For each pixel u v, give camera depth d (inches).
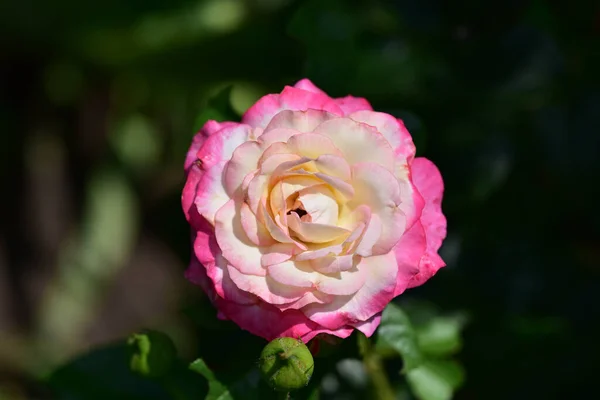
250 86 27.9
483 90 20.1
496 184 19.7
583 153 21.5
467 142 19.9
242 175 15.3
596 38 21.7
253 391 16.7
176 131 33.0
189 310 17.7
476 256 20.5
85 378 19.3
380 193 15.1
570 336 21.2
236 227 15.3
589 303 21.3
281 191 15.2
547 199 21.7
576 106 21.7
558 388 21.1
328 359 16.8
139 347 17.4
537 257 21.2
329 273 15.1
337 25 19.4
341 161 15.1
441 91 20.1
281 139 15.2
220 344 17.8
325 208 15.3
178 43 30.3
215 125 15.9
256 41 27.2
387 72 19.8
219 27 29.0
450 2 19.7
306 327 15.2
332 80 19.2
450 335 18.5
